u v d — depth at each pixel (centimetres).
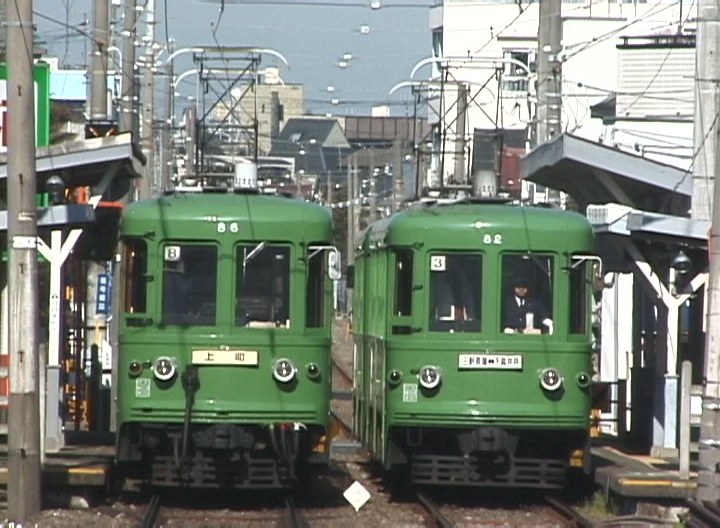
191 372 5897
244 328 5953
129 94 9719
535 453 6253
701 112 6091
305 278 6022
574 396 6056
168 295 5972
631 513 5784
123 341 5956
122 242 6019
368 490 6744
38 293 5550
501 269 6084
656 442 6638
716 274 5184
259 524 5544
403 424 6066
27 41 5397
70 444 7044
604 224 6450
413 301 6094
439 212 6197
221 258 5978
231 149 8550
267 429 5975
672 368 6600
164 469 6022
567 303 6091
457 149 10731
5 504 5806
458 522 5622
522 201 6662
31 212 5441
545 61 8694
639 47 12838
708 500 5169
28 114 5416
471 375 6034
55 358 6750
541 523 5641
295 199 6259
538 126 8712
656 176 6694
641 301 7506
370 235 7212
